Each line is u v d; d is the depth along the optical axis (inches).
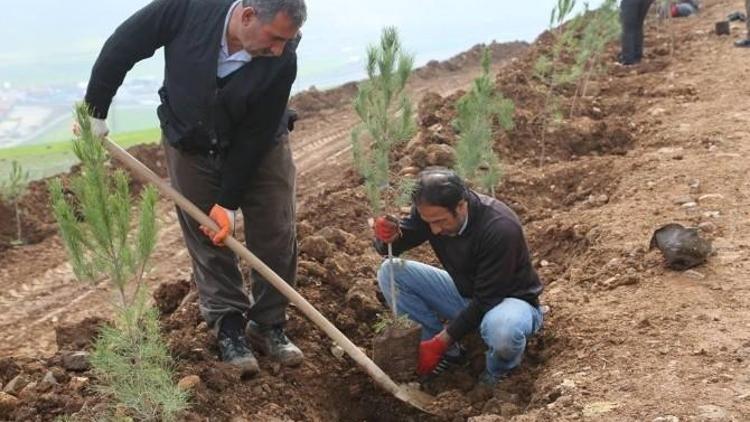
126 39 145.9
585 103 375.9
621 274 196.7
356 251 238.4
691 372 149.6
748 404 138.1
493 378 172.2
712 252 197.8
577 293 194.2
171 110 152.5
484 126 249.8
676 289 183.3
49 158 511.5
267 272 154.4
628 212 234.7
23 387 159.3
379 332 181.9
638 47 464.1
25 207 347.3
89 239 135.5
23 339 248.1
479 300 166.2
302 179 397.1
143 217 134.3
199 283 169.3
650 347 160.4
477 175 258.4
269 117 148.4
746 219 217.9
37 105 951.0
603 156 315.0
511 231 161.2
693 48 491.8
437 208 155.7
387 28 175.9
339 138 485.7
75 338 186.1
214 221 150.8
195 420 144.9
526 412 152.9
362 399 179.6
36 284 291.1
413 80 699.4
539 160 315.0
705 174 255.4
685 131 310.0
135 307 136.0
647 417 137.3
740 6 652.1
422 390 178.1
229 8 143.6
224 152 151.7
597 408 142.2
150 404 138.1
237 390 159.2
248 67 144.7
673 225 193.9
